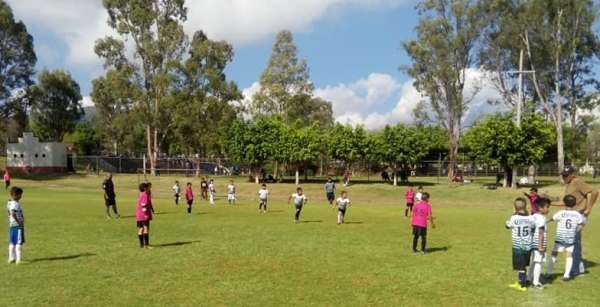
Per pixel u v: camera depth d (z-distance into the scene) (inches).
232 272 444.1
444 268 471.8
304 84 2773.1
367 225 835.4
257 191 1870.1
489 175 2554.1
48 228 742.5
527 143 1696.6
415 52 2090.3
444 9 2096.5
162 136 2667.3
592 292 386.0
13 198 481.4
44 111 3462.1
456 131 2142.0
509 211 1200.8
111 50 2396.7
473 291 385.7
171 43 2431.1
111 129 3622.0
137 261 491.8
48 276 422.6
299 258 515.8
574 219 427.2
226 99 2600.9
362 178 2415.1
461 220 954.1
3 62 2635.3
